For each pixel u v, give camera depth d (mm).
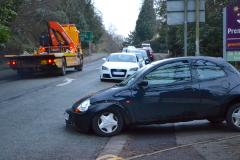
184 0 16359
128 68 24219
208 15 33625
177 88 10625
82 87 21531
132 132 11062
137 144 9742
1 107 15062
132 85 10609
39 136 10500
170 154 8711
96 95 10664
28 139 10180
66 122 11141
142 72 10719
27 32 51469
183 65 10812
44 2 52188
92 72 32656
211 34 33406
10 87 21641
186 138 10281
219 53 33719
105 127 10516
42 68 27891
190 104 10656
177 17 16469
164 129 11453
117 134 10594
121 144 9734
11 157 8625
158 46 89750
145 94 10531
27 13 47875
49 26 32719
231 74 10938
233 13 16000
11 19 38031
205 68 10898
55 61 27750
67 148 9367
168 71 10734
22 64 27781
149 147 9430
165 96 10570
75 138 10312
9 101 16516
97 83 23641
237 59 16125
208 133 10789
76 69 34156
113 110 10492
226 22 16125
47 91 19734
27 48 44188
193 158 8352
